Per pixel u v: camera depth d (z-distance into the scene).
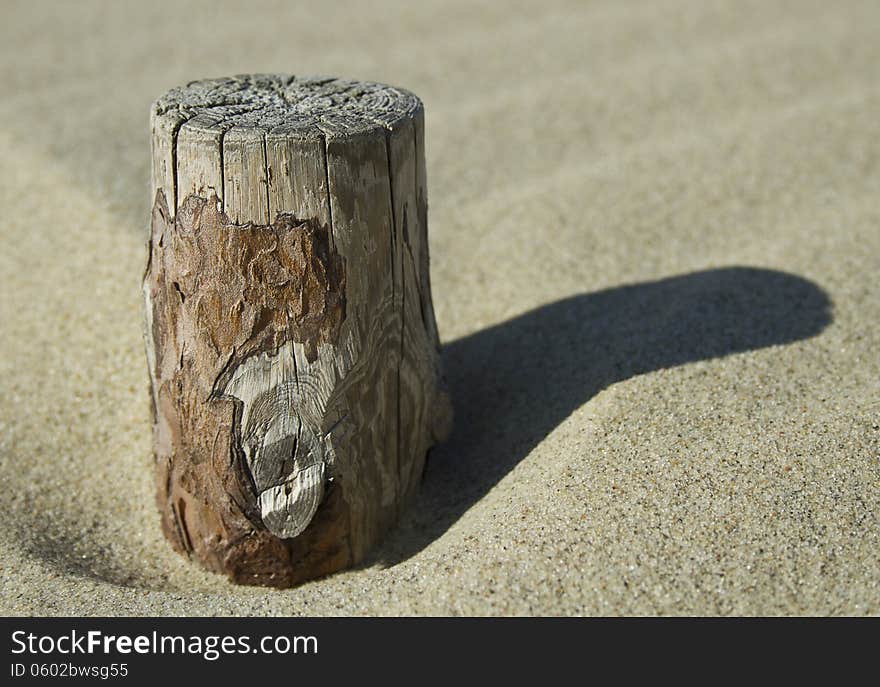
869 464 1.06
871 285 1.21
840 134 1.42
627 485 1.05
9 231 1.29
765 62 1.69
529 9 2.01
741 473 1.05
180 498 1.06
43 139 1.41
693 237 1.30
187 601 1.04
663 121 1.49
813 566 1.01
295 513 1.04
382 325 1.04
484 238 1.31
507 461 1.11
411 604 1.02
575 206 1.33
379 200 1.03
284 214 1.01
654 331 1.17
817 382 1.12
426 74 1.69
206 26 1.94
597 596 1.00
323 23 1.95
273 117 1.02
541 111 1.54
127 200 1.31
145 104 1.56
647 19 1.92
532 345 1.20
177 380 1.04
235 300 1.02
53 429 1.15
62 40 1.87
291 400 1.03
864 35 1.80
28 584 1.04
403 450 1.08
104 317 1.21
